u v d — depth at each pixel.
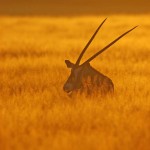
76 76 34.78
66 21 166.50
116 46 84.44
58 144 24.16
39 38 105.06
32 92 38.31
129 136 25.97
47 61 60.25
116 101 34.12
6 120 28.81
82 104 33.12
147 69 52.91
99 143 24.52
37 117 30.05
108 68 54.53
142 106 33.25
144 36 109.94
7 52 75.31
